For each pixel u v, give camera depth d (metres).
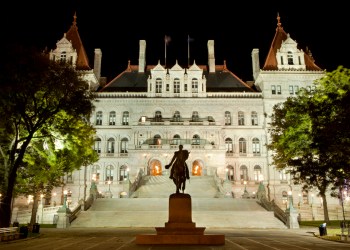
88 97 35.41
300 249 20.89
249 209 47.94
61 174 45.19
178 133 73.88
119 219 43.22
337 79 43.66
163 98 77.69
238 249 19.55
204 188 60.56
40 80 31.25
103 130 76.69
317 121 32.94
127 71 86.62
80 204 46.88
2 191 35.06
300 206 57.91
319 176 34.53
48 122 35.16
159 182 63.44
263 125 76.69
